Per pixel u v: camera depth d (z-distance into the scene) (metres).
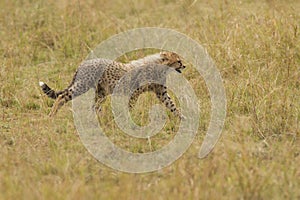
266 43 20.66
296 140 15.76
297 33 21.17
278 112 16.86
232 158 14.20
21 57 22.53
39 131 16.36
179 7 26.77
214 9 25.39
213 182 13.15
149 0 27.73
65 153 14.98
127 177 13.46
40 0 26.50
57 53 23.16
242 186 12.98
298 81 19.12
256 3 26.05
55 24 24.83
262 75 19.20
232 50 20.58
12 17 25.56
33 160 14.61
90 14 25.42
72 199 12.30
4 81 20.20
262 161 14.50
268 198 12.83
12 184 13.12
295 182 13.36
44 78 20.92
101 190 12.91
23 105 18.45
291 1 24.88
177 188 12.88
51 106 18.64
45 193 12.50
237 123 16.06
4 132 16.58
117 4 27.66
